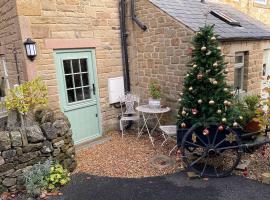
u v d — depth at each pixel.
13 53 5.38
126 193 3.76
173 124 5.75
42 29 4.96
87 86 5.86
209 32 4.13
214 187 3.77
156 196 3.65
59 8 5.14
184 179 4.04
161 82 5.87
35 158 4.04
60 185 4.02
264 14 10.06
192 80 4.22
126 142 5.73
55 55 5.23
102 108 6.17
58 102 5.38
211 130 3.95
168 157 4.82
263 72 7.05
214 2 7.89
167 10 5.48
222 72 4.21
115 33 6.16
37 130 4.04
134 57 6.42
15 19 4.79
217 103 4.07
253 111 4.71
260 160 4.44
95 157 5.03
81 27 5.53
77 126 5.77
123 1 6.07
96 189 3.90
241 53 5.97
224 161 4.45
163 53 5.64
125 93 6.54
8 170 3.81
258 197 3.46
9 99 4.20
